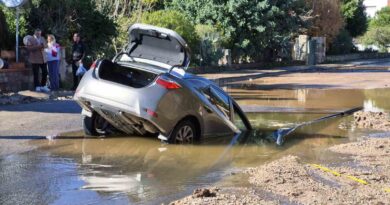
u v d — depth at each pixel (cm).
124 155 909
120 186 723
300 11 3788
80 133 1076
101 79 975
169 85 962
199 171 820
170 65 1019
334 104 1709
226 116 1102
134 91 944
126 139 1036
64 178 753
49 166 817
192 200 651
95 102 966
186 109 993
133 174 789
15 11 1889
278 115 1453
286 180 758
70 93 1647
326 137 1146
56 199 658
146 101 940
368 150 988
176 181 757
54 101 1490
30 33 1989
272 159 920
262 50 3678
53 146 955
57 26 2069
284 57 3947
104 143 995
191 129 1032
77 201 652
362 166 862
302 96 1925
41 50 1614
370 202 661
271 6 3509
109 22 2191
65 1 2067
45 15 2047
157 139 1045
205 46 3028
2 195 669
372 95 1989
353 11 5091
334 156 942
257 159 918
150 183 743
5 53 1695
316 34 4406
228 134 1130
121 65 1019
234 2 3322
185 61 1033
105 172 794
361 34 5444
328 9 4344
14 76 1641
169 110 963
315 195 687
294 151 991
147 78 1038
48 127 1118
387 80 2662
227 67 3203
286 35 3728
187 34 2817
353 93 2050
